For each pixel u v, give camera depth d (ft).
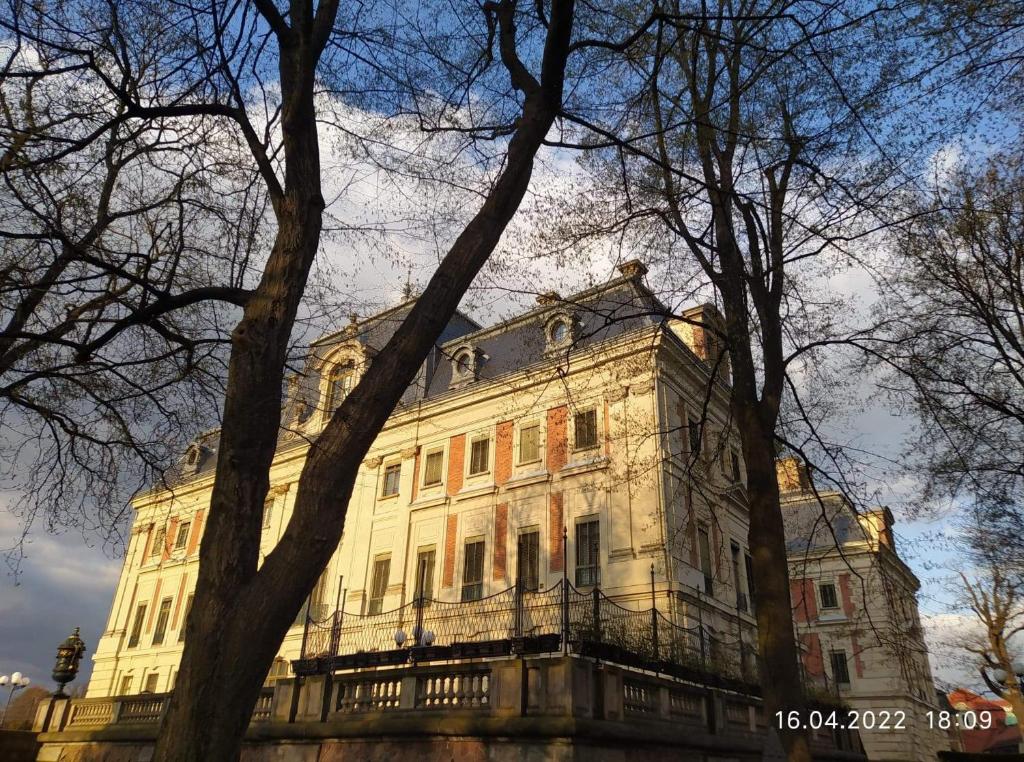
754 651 60.13
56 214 28.40
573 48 23.70
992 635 87.66
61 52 25.39
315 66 21.25
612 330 78.28
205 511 118.01
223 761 13.38
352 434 16.42
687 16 24.02
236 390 17.44
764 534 26.35
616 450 73.46
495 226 20.35
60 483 39.14
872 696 112.37
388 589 85.30
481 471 85.25
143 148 32.89
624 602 66.69
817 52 24.49
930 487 52.34
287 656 85.92
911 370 38.04
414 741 37.29
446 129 26.55
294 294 18.97
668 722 39.73
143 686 109.09
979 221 47.65
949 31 26.20
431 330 18.17
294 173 20.24
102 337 24.07
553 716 32.68
